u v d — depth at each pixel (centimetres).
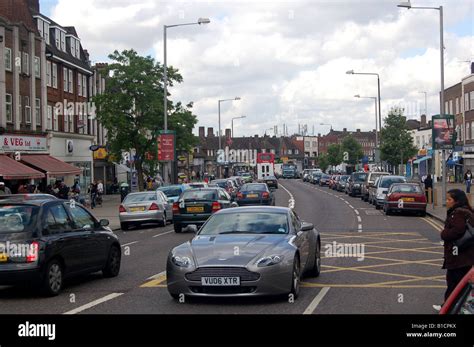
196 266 953
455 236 804
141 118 4269
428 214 3048
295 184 8550
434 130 3303
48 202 1132
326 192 5956
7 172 3316
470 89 6397
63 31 4881
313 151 16762
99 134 5675
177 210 2323
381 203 3478
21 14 4128
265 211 1166
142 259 1588
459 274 809
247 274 939
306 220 2783
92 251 1202
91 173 5194
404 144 6131
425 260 1511
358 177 5031
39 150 4031
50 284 1065
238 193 3253
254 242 1015
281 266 961
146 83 4181
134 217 2573
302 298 1023
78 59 5169
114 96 4197
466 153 6388
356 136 16738
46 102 4244
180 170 7938
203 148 10594
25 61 3959
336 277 1248
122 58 4247
